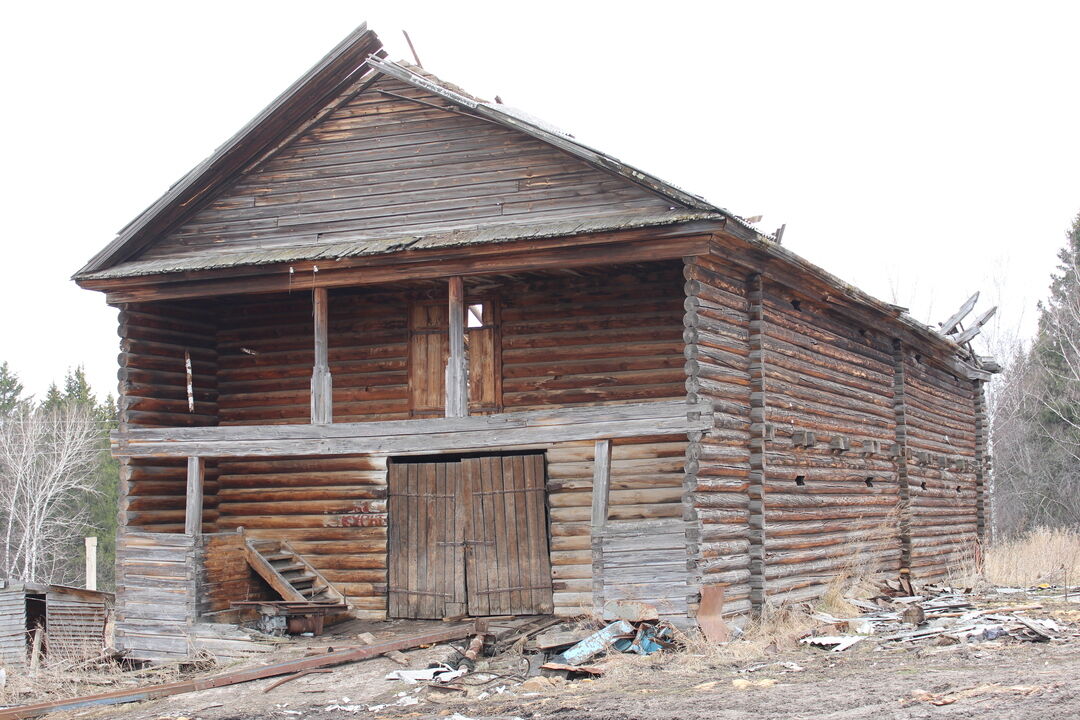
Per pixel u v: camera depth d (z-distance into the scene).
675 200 15.89
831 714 10.72
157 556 18.00
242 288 17.86
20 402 63.53
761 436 17.14
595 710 11.98
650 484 17.45
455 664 15.59
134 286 18.38
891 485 23.19
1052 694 10.56
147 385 19.22
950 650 14.02
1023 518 49.56
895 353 24.03
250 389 20.55
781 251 16.67
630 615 15.33
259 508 19.80
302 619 17.75
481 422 16.52
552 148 17.39
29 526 51.62
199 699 14.63
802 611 17.42
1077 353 48.66
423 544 18.80
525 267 16.45
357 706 13.57
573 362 18.50
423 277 17.02
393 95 18.45
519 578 18.16
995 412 53.41
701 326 15.89
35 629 20.19
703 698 12.05
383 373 19.64
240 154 18.67
